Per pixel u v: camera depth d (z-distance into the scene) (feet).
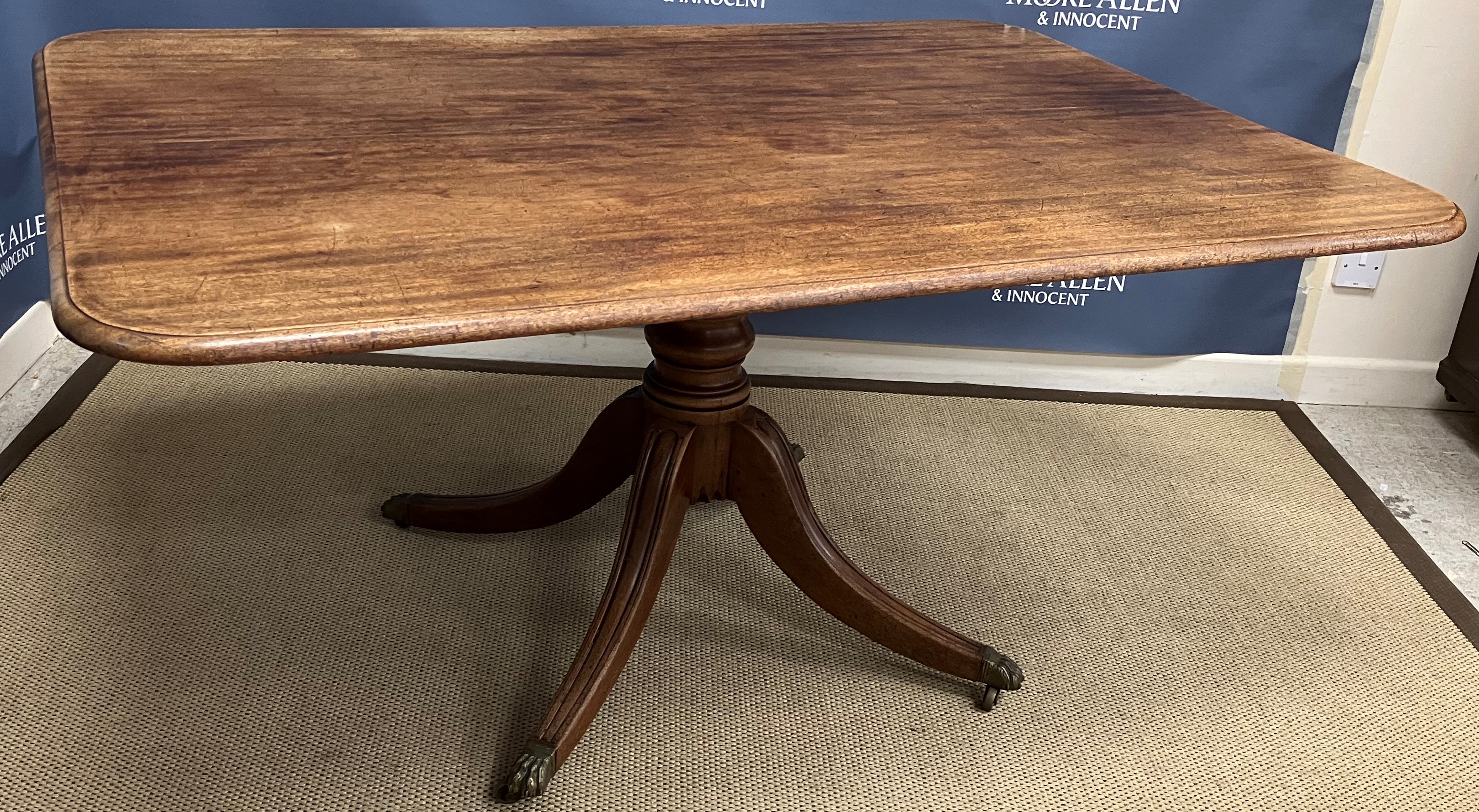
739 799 4.33
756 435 4.75
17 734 4.39
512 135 3.88
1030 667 5.11
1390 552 6.08
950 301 7.41
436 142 3.76
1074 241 3.10
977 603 5.52
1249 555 6.00
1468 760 4.70
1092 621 5.43
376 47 4.96
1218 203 3.41
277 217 3.05
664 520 4.69
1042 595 5.60
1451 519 6.50
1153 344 7.55
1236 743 4.73
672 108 4.29
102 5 6.57
